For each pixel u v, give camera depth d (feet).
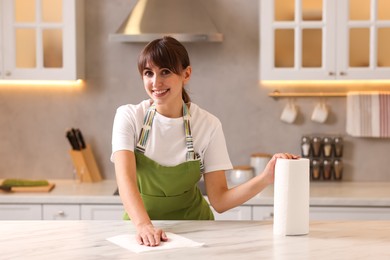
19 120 15.55
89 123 15.51
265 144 15.46
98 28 15.33
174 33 13.93
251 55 15.29
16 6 14.37
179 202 9.24
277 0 14.30
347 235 7.64
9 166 15.62
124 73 15.40
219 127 9.04
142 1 14.57
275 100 15.37
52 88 15.46
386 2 14.15
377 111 15.06
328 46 14.16
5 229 7.88
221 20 15.25
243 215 13.32
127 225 8.14
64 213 13.44
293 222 7.57
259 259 6.54
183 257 6.60
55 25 14.29
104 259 6.53
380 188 14.40
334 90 15.31
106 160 15.57
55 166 15.61
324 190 14.11
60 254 6.71
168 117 8.75
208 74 15.35
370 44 14.19
